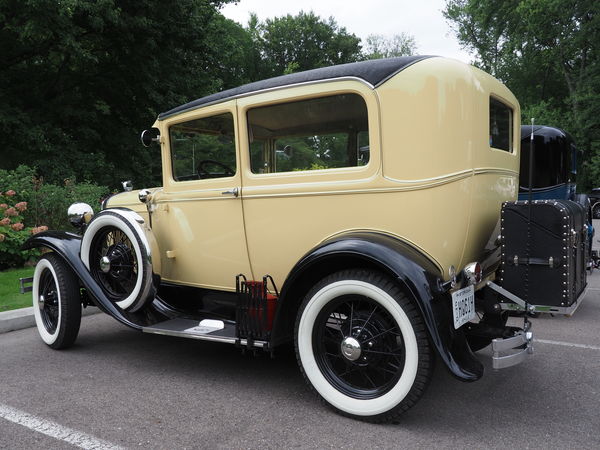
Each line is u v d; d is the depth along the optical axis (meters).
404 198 2.64
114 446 2.38
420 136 2.59
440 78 2.60
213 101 3.30
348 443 2.39
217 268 3.44
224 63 16.61
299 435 2.48
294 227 3.01
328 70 2.84
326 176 2.87
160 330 3.29
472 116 2.71
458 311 2.57
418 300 2.39
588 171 24.19
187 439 2.44
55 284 3.88
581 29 23.62
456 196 2.61
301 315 2.75
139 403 2.88
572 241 2.61
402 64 2.66
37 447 2.38
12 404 2.87
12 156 12.03
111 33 12.52
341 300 2.66
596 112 23.58
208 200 3.39
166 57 13.95
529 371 3.37
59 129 12.65
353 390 2.68
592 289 6.41
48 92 13.82
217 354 3.81
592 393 2.98
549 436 2.44
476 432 2.49
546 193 6.88
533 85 30.75
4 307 4.91
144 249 3.41
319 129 2.92
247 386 3.14
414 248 2.65
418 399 2.46
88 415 2.72
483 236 2.92
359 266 2.75
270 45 35.94
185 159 3.57
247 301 2.95
